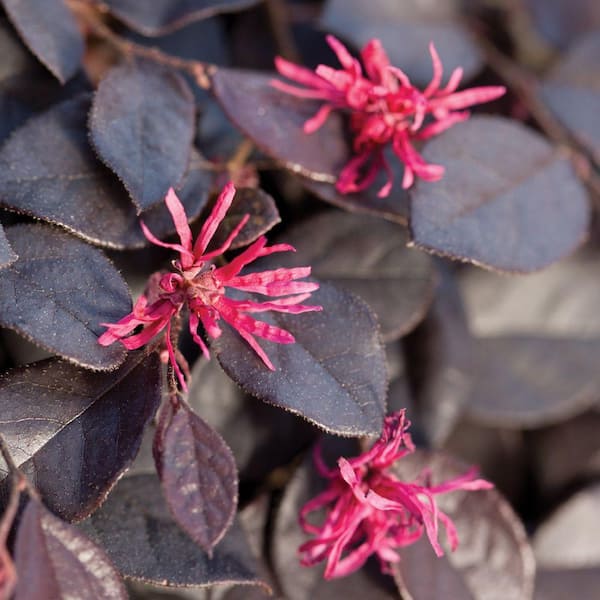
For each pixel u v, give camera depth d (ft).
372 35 2.05
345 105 1.84
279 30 2.06
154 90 1.80
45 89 1.84
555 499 2.09
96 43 1.91
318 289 1.75
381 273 1.88
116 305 1.68
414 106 1.79
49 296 1.67
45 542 1.62
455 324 1.98
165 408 1.66
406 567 1.81
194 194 1.79
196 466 1.64
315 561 1.76
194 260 1.69
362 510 1.73
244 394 1.84
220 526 1.62
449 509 1.86
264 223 1.77
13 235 1.70
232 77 1.85
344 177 1.83
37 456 1.67
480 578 1.85
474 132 1.89
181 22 1.88
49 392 1.69
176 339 1.70
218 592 1.82
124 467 1.65
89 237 1.72
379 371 1.73
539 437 2.11
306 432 1.86
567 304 2.09
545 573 2.03
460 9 2.12
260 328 1.68
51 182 1.73
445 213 1.81
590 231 2.08
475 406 2.05
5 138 1.80
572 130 2.10
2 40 1.83
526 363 2.08
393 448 1.73
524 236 1.85
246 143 1.90
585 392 2.08
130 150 1.75
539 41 2.17
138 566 1.71
